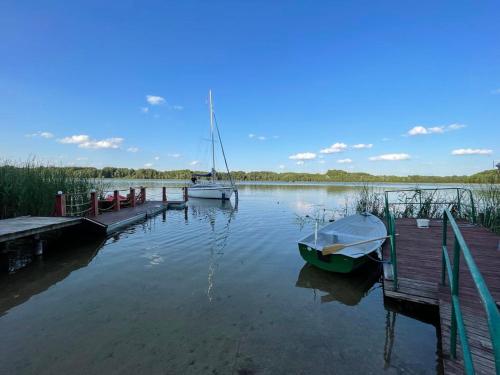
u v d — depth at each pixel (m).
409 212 13.23
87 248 8.37
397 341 3.82
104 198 15.02
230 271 6.44
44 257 7.47
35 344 3.64
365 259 6.23
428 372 3.22
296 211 17.03
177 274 6.20
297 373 3.14
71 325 4.10
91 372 3.13
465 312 3.68
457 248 2.70
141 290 5.34
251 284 5.70
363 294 5.37
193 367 3.21
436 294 4.49
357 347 3.67
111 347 3.58
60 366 3.22
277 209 18.09
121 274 6.19
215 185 25.47
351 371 3.20
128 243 8.97
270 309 4.67
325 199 24.78
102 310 4.55
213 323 4.18
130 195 15.62
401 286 4.79
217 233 10.59
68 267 6.67
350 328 4.14
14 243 8.46
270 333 3.95
